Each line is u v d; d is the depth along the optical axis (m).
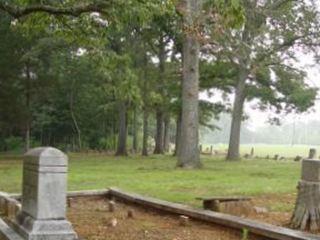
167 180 20.09
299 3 36.72
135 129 62.03
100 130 68.31
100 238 9.02
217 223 9.77
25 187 8.56
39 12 13.88
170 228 9.85
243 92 40.19
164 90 44.06
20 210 8.97
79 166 29.16
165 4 13.47
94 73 44.62
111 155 49.94
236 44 35.00
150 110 49.50
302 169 9.98
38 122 62.25
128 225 10.20
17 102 41.38
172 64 43.78
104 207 12.72
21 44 38.44
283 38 37.53
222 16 11.36
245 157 50.66
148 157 44.03
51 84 44.06
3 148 56.19
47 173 7.84
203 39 15.39
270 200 14.16
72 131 66.69
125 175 22.34
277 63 38.53
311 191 9.76
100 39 15.16
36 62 42.22
